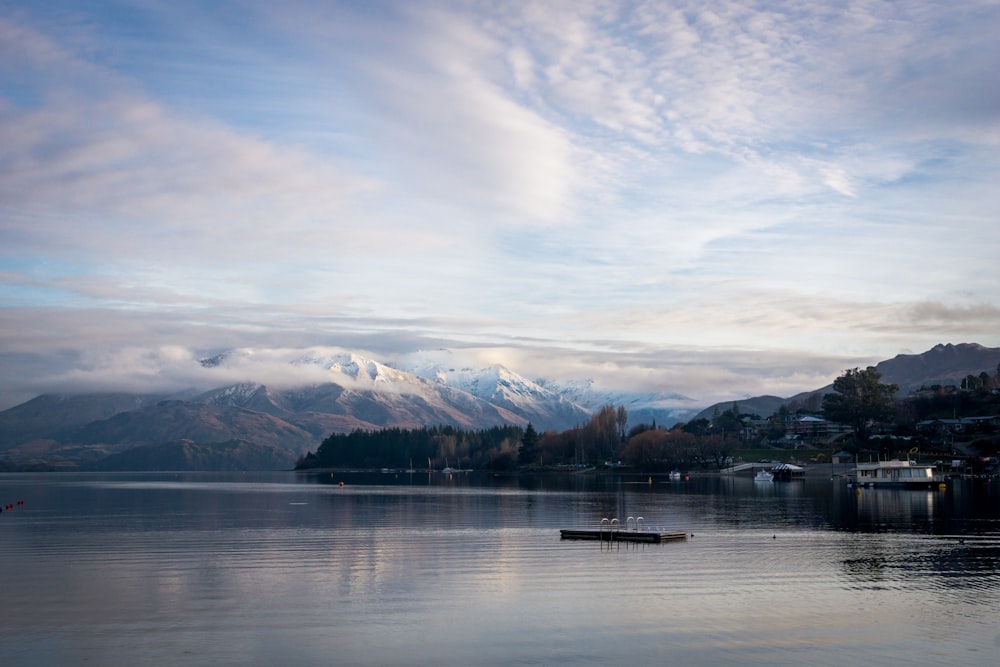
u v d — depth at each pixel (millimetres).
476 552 86438
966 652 49531
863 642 51438
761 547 89438
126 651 49750
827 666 47156
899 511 137750
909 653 49375
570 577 71250
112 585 68438
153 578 71625
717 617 57188
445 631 53875
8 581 70312
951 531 105500
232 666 47188
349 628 54625
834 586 67250
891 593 64500
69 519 133125
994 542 93812
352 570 75312
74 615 58031
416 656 48875
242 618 57156
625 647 50500
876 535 100750
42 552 88438
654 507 151750
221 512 148375
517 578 70875
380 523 121500
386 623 55844
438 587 67125
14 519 133250
